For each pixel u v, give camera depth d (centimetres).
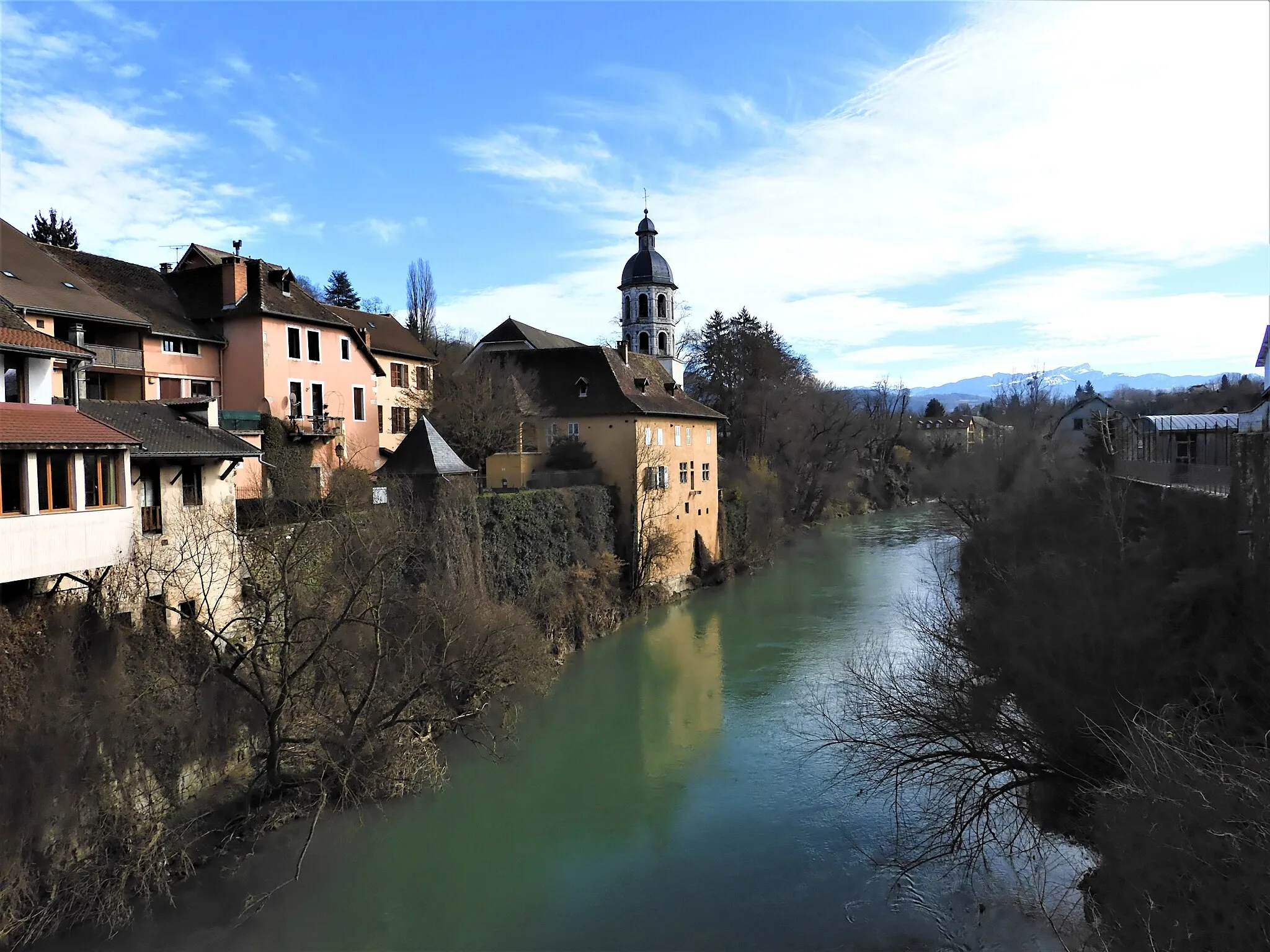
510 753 2228
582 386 4253
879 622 3538
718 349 6994
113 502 1750
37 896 1427
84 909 1449
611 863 1683
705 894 1559
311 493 2638
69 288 2717
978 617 1967
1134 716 1298
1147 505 2300
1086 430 5181
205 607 1830
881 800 1925
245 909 1516
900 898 1523
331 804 1870
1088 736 1463
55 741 1495
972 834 1703
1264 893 877
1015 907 1480
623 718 2488
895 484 8506
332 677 2016
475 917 1504
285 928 1475
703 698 2652
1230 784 979
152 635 1816
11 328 1730
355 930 1470
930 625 2702
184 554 1923
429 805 1936
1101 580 1702
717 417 5050
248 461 2911
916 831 1752
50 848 1464
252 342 3188
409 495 2694
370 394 3841
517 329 5175
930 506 8581
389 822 1850
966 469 4703
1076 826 1513
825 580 4578
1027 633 1661
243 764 1889
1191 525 1830
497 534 2966
